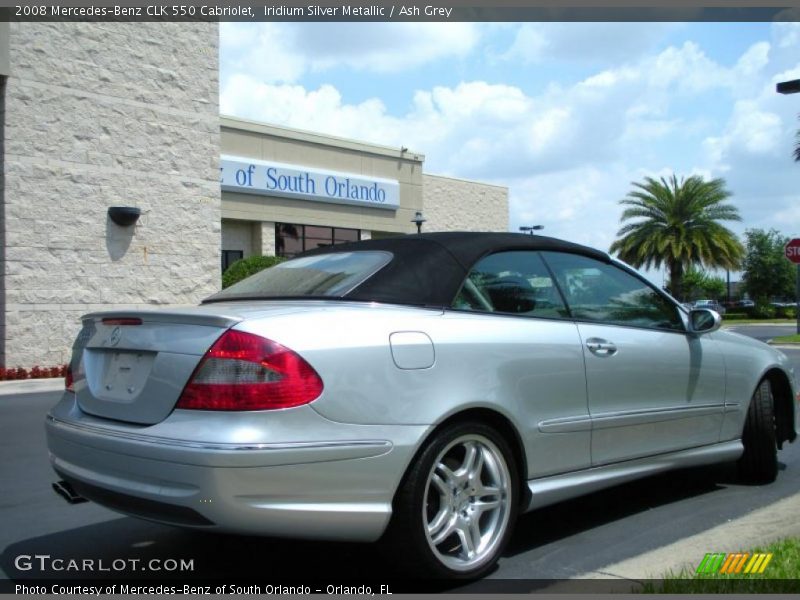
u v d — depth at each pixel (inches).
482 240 164.7
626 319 184.1
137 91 642.8
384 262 154.6
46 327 585.6
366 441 127.0
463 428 139.7
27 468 254.4
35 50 580.1
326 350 127.6
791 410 226.4
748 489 211.5
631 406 175.2
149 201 650.2
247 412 121.0
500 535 145.1
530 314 162.6
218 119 703.7
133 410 133.1
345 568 150.7
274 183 975.0
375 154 1122.7
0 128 566.9
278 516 120.3
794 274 2330.2
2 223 566.6
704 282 3083.2
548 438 155.2
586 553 158.6
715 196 1604.3
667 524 178.5
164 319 135.0
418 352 137.2
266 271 180.4
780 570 135.3
